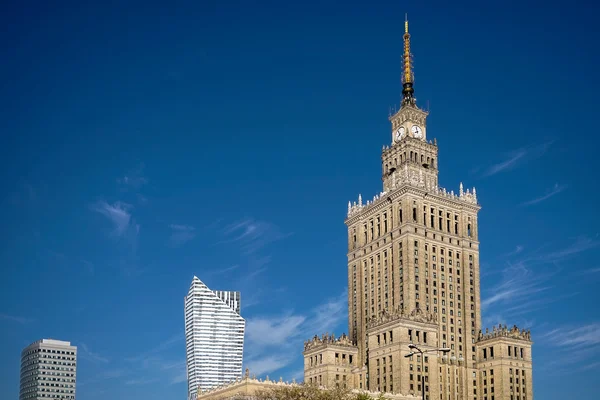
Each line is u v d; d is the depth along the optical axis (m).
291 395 178.25
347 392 183.25
